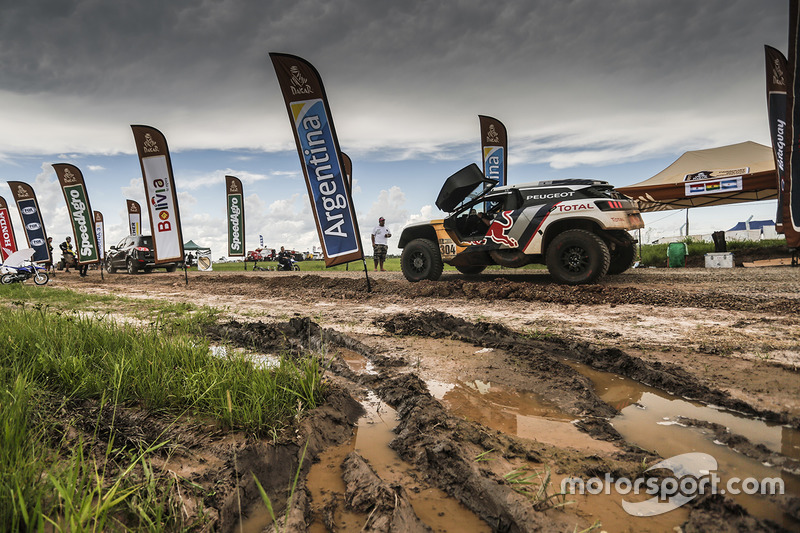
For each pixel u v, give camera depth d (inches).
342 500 63.2
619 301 220.4
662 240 873.5
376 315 209.5
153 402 92.2
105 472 64.9
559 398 98.3
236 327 181.6
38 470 59.6
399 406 98.2
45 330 143.3
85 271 702.5
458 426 81.5
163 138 429.1
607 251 271.4
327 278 390.6
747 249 540.1
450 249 338.3
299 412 86.9
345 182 288.8
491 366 122.3
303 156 286.8
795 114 314.2
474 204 331.9
